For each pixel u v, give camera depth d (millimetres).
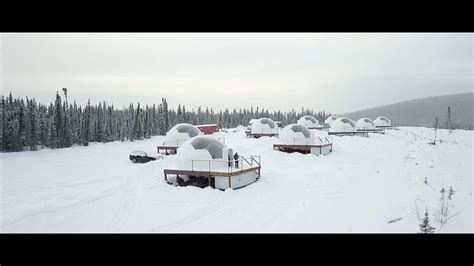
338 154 33250
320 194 17984
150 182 20875
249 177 20719
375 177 22500
